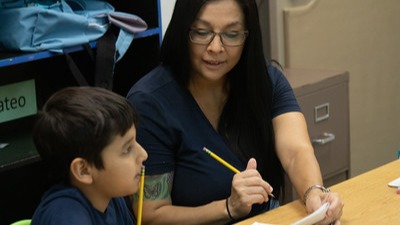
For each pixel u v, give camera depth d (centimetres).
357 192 159
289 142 176
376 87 346
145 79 174
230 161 174
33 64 245
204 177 170
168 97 171
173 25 170
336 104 269
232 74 178
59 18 210
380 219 144
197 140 171
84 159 123
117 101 127
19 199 254
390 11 341
